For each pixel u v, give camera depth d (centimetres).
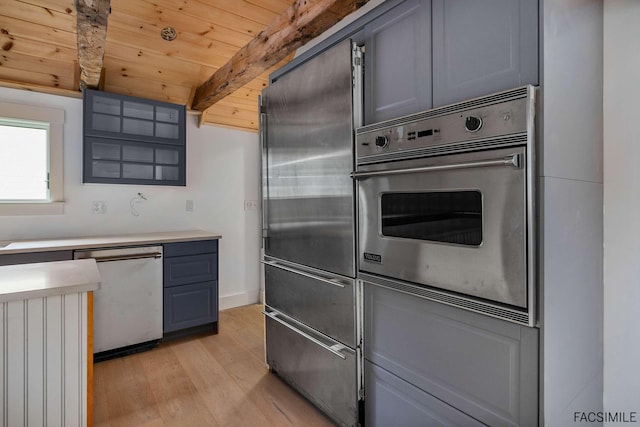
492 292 112
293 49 219
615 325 138
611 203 136
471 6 120
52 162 277
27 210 269
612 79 136
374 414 162
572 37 117
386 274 149
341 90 167
